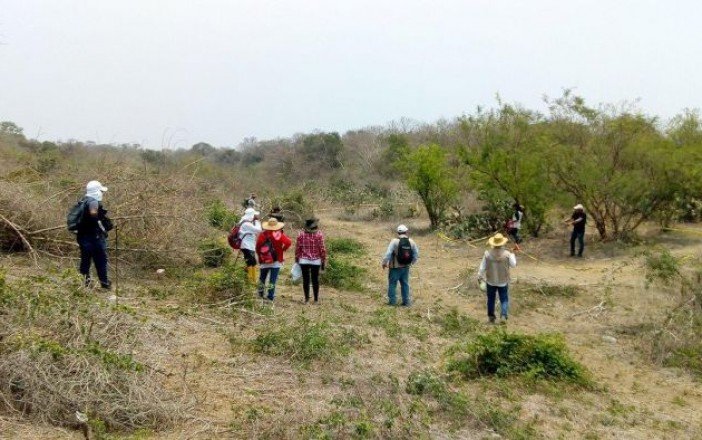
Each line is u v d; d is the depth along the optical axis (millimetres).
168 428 5586
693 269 12961
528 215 20844
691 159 18062
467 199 24297
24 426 5113
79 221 9172
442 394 6879
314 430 5531
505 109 20609
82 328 6414
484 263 11414
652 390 8359
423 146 25156
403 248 12148
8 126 15508
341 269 14305
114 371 5758
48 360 5570
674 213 20625
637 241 18766
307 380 7082
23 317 6227
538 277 15102
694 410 7676
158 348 7137
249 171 45812
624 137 18734
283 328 8375
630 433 6770
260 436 5543
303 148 53438
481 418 6602
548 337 8703
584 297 13383
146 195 11883
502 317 11516
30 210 10688
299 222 23844
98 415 5391
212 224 17562
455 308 12523
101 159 13891
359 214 29906
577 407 7402
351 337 8773
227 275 10008
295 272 11664
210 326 8508
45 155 15641
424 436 5891
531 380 7969
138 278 11016
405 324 10578
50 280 7309
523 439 6262
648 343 10039
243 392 6527
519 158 19484
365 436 5535
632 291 12969
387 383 7172
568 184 19250
